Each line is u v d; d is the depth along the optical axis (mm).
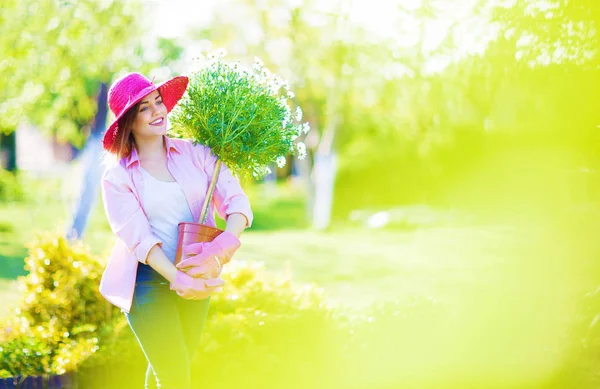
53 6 10867
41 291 5383
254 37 16953
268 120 3533
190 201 3332
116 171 3240
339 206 23500
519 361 4523
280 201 29359
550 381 4434
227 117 3488
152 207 3256
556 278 5359
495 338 4723
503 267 5840
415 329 4805
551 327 4773
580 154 5883
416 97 8859
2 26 10680
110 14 11125
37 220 20078
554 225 6957
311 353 4688
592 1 4992
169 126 3582
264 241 17859
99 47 11125
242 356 4512
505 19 5355
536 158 6738
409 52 8016
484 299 5070
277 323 4727
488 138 15000
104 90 11852
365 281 10766
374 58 13586
